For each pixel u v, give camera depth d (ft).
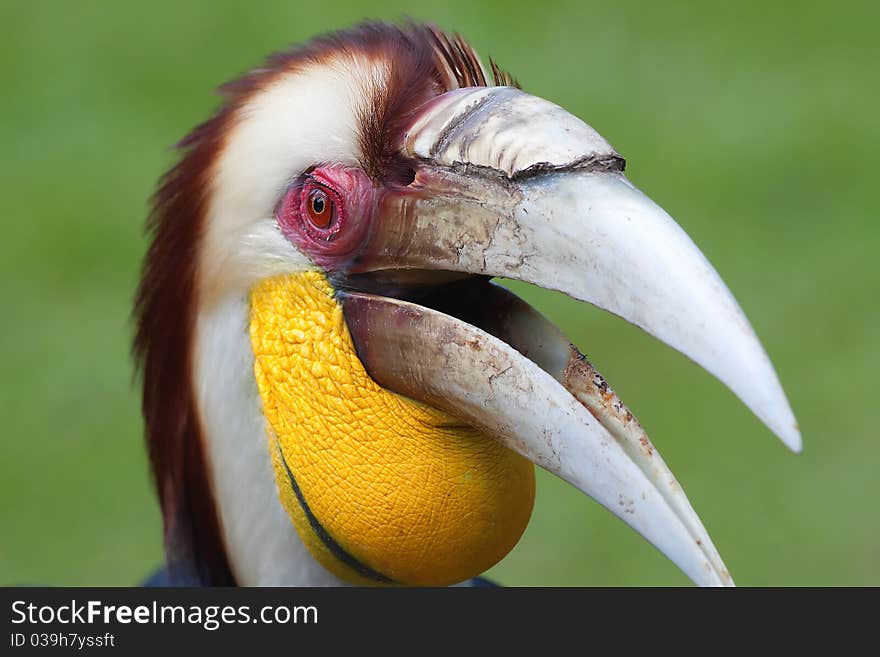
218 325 15.14
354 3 47.50
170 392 15.83
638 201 12.60
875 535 29.19
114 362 33.68
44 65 44.50
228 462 15.51
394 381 14.26
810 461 30.86
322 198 14.38
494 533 14.51
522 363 13.41
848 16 47.55
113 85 43.78
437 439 14.24
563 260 12.75
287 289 14.74
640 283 12.24
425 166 13.75
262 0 47.78
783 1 48.62
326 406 14.61
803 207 38.29
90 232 37.58
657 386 32.63
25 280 36.19
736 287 35.53
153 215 15.74
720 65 44.42
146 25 46.62
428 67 14.56
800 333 34.01
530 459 13.43
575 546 29.17
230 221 14.85
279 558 15.85
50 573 28.89
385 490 14.44
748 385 11.60
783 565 28.63
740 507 29.91
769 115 42.11
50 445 31.78
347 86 14.56
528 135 13.19
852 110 42.16
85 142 41.09
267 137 14.65
